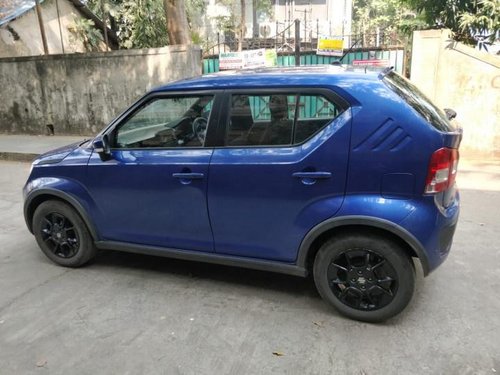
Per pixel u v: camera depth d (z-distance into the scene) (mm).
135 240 3891
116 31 16391
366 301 3193
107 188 3830
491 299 3486
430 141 2869
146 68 10406
